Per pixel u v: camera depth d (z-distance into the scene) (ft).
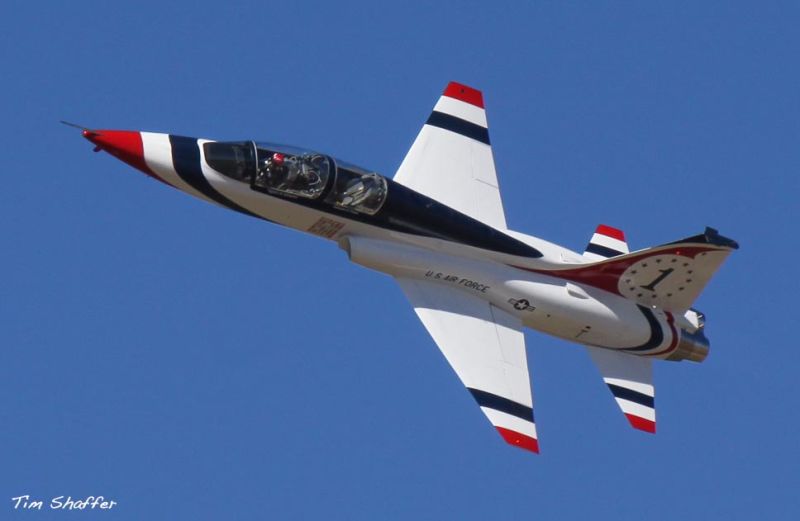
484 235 298.76
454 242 295.28
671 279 315.99
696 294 320.91
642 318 316.19
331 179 279.90
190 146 277.03
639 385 320.09
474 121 327.88
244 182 277.03
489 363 288.51
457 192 312.50
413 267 292.61
